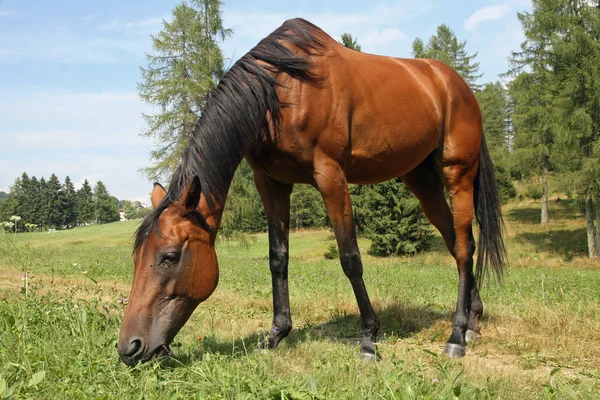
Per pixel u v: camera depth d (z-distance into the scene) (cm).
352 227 396
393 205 2639
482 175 507
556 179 2384
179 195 334
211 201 344
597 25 2216
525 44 3028
